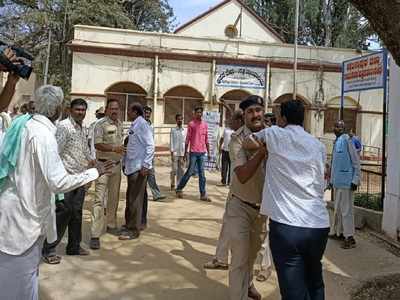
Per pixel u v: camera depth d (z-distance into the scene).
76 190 5.62
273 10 31.66
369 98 22.09
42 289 4.66
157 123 20.48
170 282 5.00
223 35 24.92
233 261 4.14
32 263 3.07
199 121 10.20
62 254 5.84
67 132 5.38
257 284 5.10
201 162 10.20
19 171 3.01
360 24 28.05
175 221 8.00
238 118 4.87
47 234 3.26
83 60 19.86
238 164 4.10
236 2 24.89
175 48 20.62
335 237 7.36
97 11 24.12
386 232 7.41
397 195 7.10
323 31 31.20
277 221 3.45
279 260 3.46
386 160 7.77
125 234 6.69
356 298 4.87
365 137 22.12
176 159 11.51
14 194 3.00
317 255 3.49
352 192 6.84
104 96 20.11
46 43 24.77
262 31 25.20
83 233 6.95
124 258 5.78
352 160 6.82
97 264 5.51
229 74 21.02
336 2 29.72
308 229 3.39
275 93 21.47
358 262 6.11
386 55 8.19
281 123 3.79
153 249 6.22
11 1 24.31
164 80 20.53
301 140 3.55
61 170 3.09
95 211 6.15
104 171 3.40
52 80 24.36
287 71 21.52
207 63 20.89
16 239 2.99
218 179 14.42
